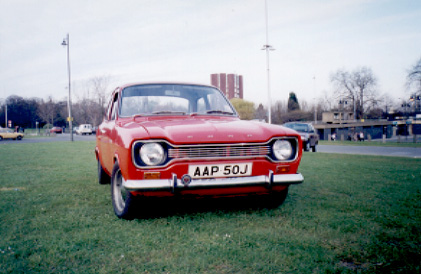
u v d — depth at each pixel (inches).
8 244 113.2
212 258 100.8
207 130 134.6
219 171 130.8
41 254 104.5
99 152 218.8
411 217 142.9
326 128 2110.0
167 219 141.0
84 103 1921.8
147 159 124.6
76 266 96.7
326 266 96.0
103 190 207.9
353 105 2637.8
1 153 535.2
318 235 121.4
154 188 124.0
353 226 130.4
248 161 133.4
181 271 93.4
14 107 3725.4
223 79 4296.3
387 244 112.3
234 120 167.8
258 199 159.5
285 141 139.6
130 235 121.5
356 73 2596.0
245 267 96.0
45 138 1534.2
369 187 212.2
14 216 147.3
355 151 706.8
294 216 145.0
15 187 219.8
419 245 111.2
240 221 137.3
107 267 96.0
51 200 179.0
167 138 125.6
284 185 139.6
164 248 109.4
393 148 856.9
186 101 183.8
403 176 262.8
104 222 138.2
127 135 130.6
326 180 241.4
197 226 130.7
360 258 101.4
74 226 132.7
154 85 187.8
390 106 2999.5
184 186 125.5
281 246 110.5
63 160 407.8
